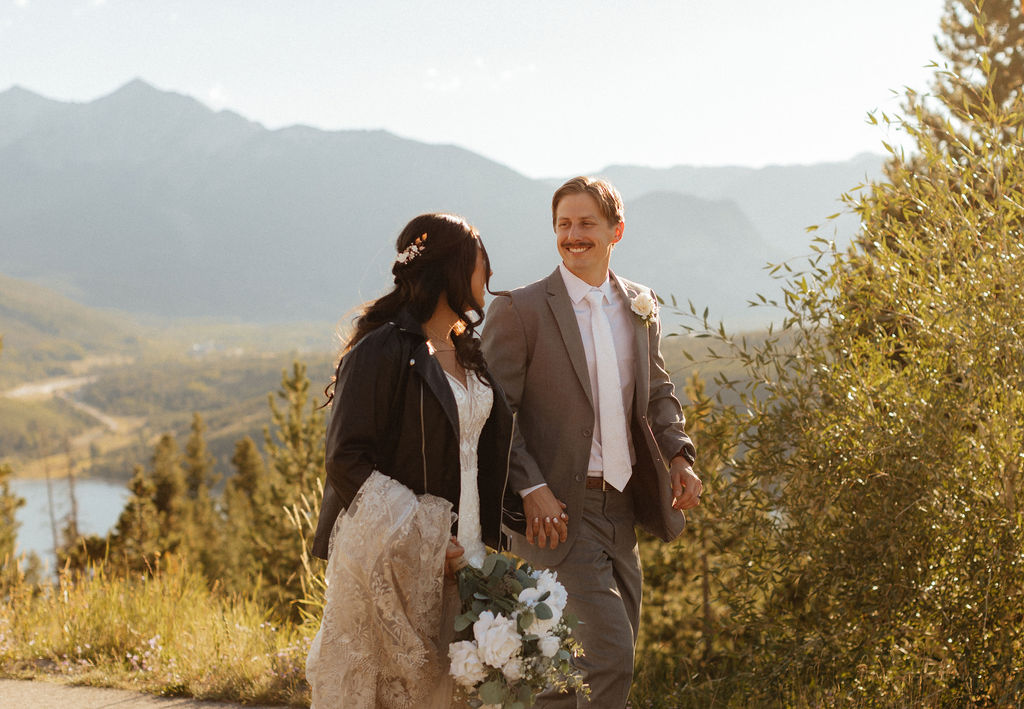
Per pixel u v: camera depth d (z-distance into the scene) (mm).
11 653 5465
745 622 4453
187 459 71750
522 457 3182
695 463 4523
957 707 3891
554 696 3111
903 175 4172
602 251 3426
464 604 2592
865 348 4285
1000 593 3783
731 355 4188
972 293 3867
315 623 5086
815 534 4137
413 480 2607
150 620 5793
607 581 3281
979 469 3871
